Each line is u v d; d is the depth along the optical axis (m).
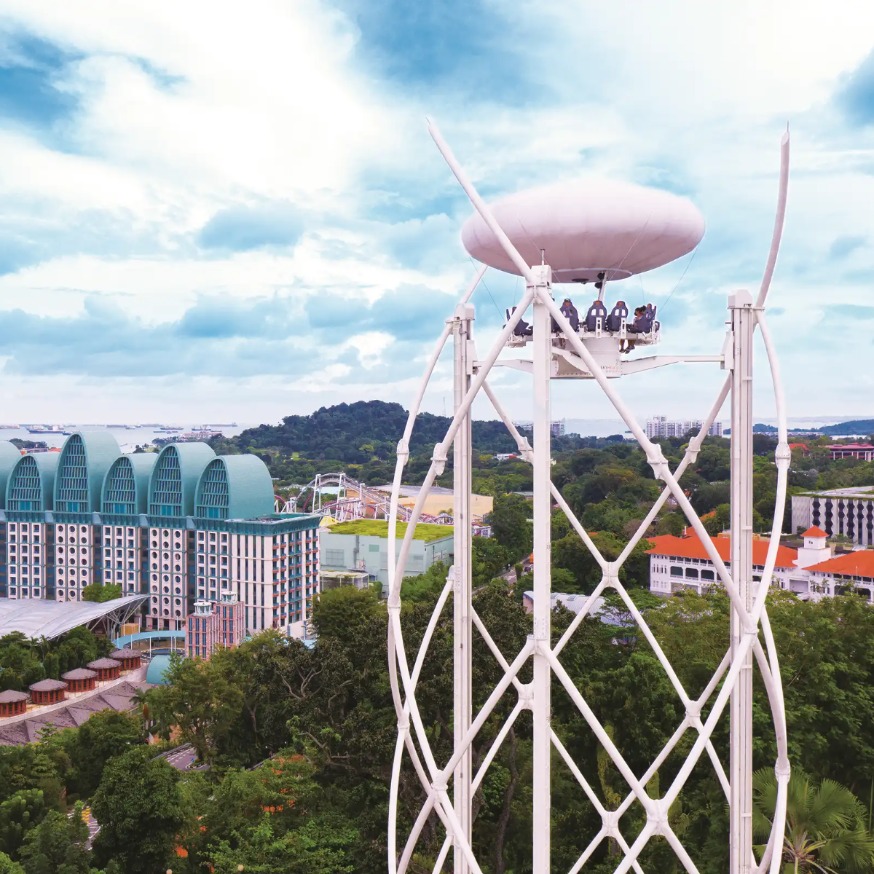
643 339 31.34
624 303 31.20
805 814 42.03
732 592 27.12
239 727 78.75
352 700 59.78
